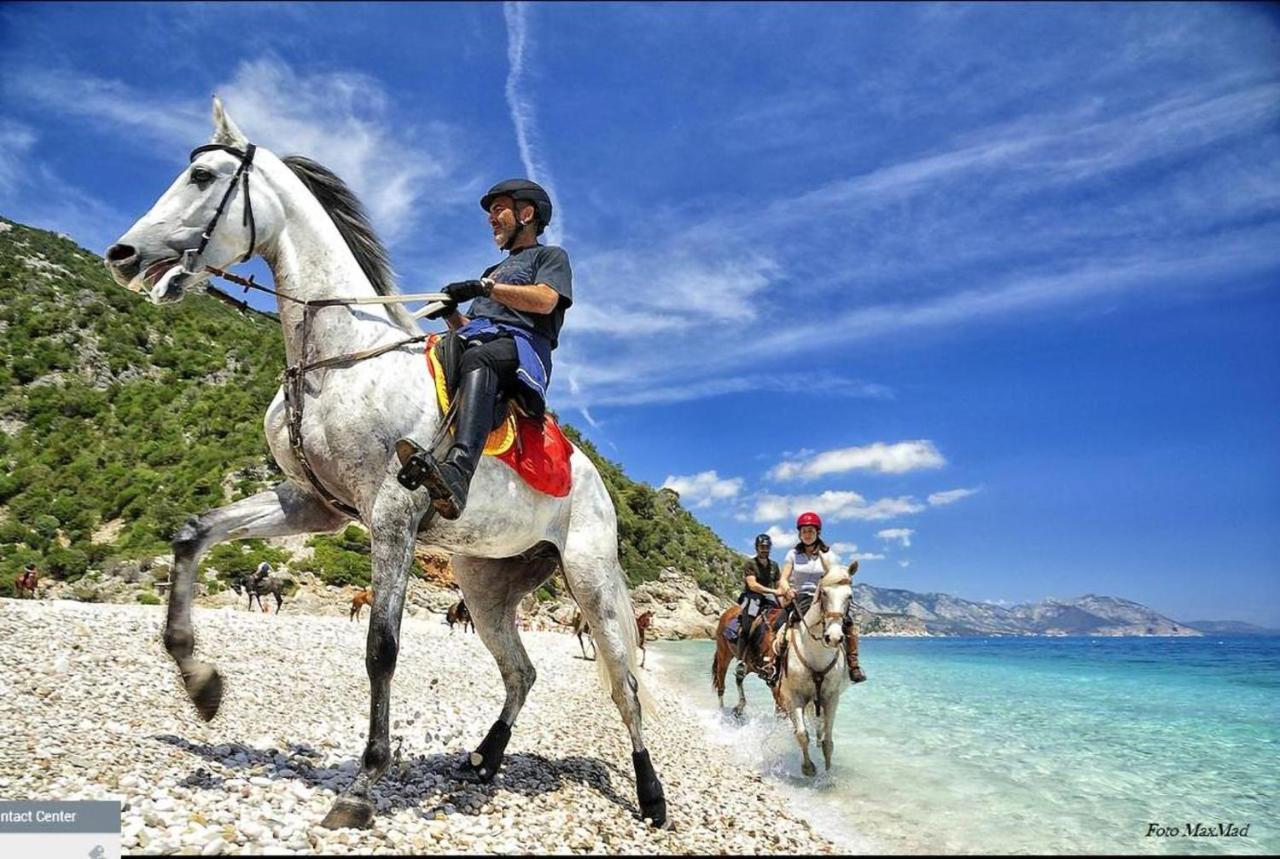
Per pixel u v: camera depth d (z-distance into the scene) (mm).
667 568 78688
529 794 5398
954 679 23781
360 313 4910
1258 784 7965
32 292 81500
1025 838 5918
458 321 5410
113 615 14883
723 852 4848
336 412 4523
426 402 4680
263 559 43031
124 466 58312
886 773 8453
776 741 10688
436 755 6477
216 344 81375
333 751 6059
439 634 28922
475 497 4777
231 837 3549
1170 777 8312
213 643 12812
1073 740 10844
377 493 4500
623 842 4664
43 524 49406
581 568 5570
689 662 32562
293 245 4875
